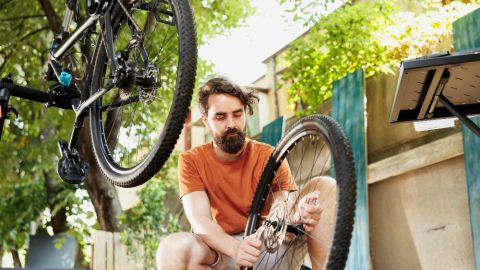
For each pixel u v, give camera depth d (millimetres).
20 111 8695
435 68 1804
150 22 2336
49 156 8906
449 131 3672
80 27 2555
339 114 4570
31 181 10445
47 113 8461
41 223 11898
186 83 2131
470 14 3424
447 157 3639
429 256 3812
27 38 8547
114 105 2506
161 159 2201
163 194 7469
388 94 4277
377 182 4344
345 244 1806
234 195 2572
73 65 2898
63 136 8578
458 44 3518
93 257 6582
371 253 4379
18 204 10367
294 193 2592
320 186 2307
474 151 3273
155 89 2180
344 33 5023
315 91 5254
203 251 2414
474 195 3242
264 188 2418
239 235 2590
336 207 1864
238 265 2297
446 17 4371
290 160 4984
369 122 4441
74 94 2725
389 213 4207
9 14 8281
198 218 2451
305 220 2217
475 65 1804
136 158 2580
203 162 2613
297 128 2230
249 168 2600
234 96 2451
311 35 5340
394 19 4953
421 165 3848
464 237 3529
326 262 1814
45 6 7449
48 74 2955
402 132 4094
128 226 7262
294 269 2449
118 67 2186
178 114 2145
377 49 4789
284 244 2432
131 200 10875
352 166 1894
